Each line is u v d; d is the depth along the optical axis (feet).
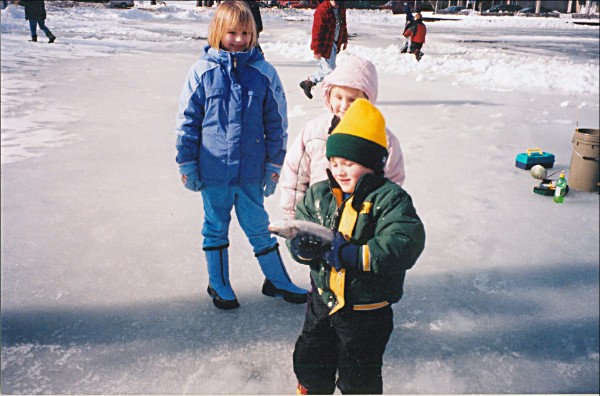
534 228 14.58
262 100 9.53
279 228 6.35
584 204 16.58
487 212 15.61
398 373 8.63
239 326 9.87
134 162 19.36
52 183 17.02
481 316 10.30
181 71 41.09
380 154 6.36
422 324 10.01
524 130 25.81
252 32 9.27
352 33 90.27
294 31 86.94
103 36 67.21
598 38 96.89
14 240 13.03
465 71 46.32
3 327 9.63
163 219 14.57
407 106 30.40
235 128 9.35
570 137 24.81
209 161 9.50
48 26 76.28
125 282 11.32
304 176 8.34
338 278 6.59
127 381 8.36
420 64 49.11
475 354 9.14
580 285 11.55
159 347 9.21
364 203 6.39
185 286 11.24
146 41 63.41
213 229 10.30
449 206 15.98
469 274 11.93
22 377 8.38
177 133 9.47
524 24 140.77
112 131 23.35
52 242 13.01
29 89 31.40
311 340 7.38
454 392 8.21
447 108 30.17
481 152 21.85
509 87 38.96
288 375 8.56
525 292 11.22
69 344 9.23
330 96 7.95
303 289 10.80
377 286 6.57
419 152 21.43
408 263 6.19
